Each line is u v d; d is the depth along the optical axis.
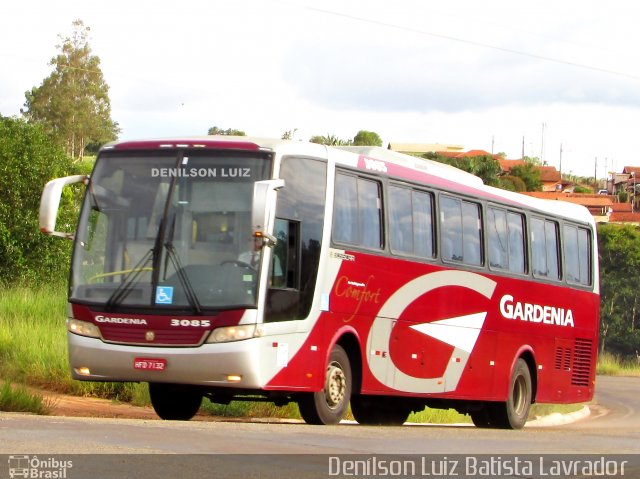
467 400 22.94
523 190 165.00
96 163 17.16
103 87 102.25
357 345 18.56
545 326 25.45
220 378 15.98
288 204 16.75
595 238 28.45
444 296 21.34
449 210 21.83
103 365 16.39
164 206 16.53
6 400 18.44
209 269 16.17
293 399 17.88
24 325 28.34
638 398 49.38
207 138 17.06
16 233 42.00
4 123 44.69
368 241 18.94
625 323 95.56
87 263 16.75
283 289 16.55
